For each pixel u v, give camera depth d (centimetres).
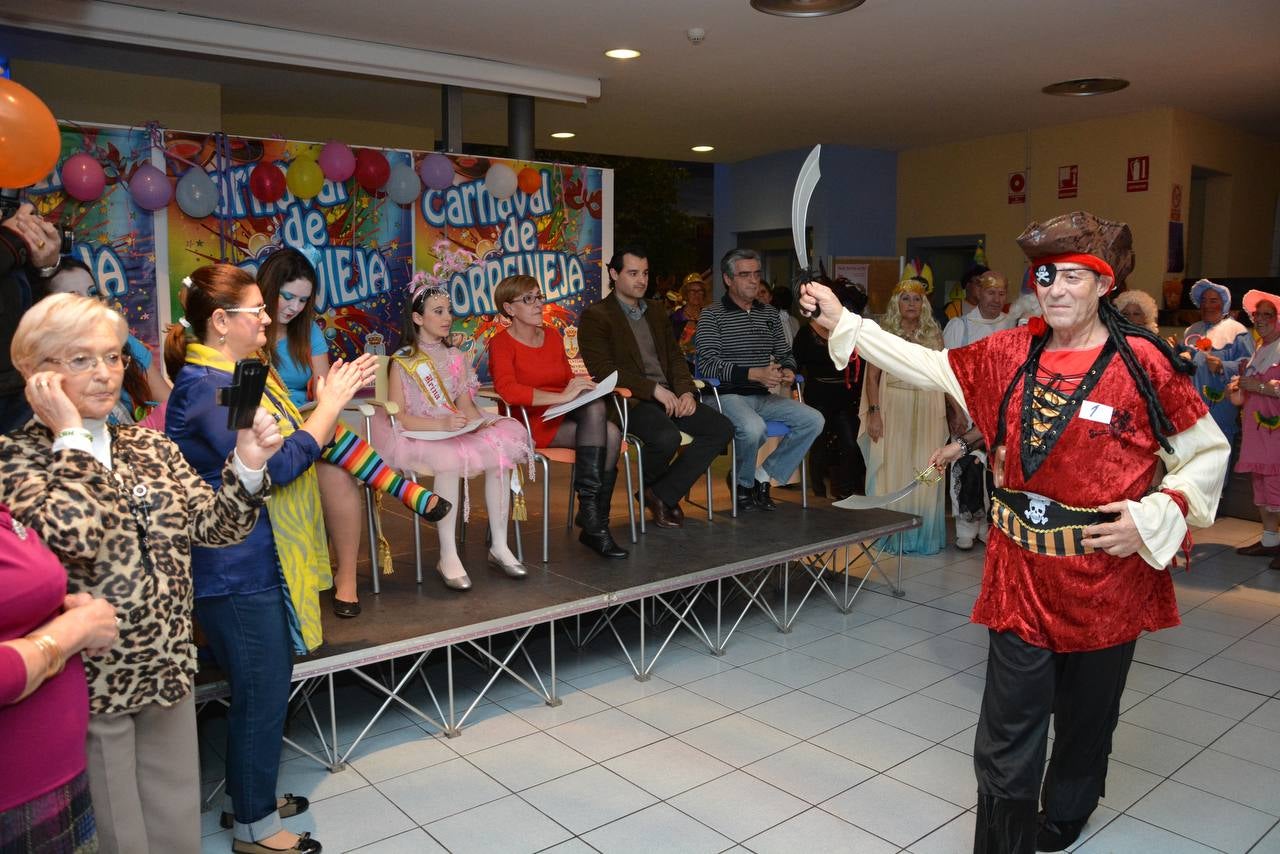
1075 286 221
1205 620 472
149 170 518
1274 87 714
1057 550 230
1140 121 809
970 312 582
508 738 343
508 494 403
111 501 191
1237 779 316
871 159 992
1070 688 249
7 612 149
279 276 312
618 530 482
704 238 1991
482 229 655
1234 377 580
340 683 393
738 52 606
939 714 362
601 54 611
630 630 459
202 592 249
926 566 565
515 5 504
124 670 196
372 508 371
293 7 507
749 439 499
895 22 539
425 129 941
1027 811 242
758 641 443
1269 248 984
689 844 275
